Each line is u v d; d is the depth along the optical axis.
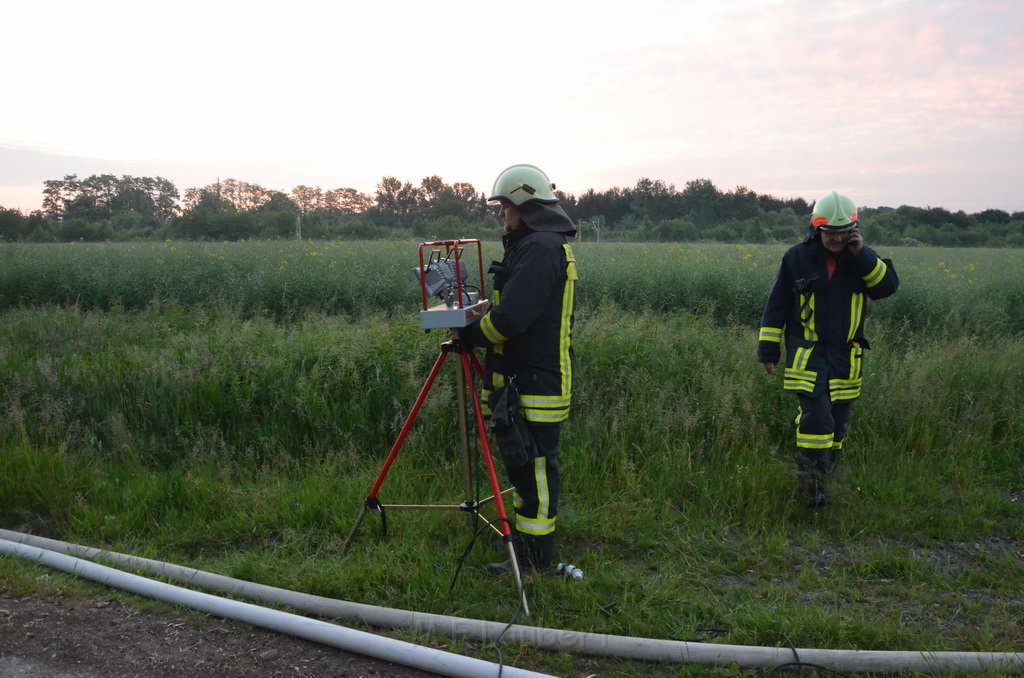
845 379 4.29
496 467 4.76
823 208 4.14
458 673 2.80
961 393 5.62
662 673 2.89
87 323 8.23
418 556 3.71
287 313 10.01
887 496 4.51
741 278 10.14
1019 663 2.84
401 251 15.55
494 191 3.47
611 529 4.14
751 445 5.04
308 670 2.86
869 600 3.45
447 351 3.65
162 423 5.38
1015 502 4.52
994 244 44.19
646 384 5.54
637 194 64.94
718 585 3.60
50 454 4.92
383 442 5.19
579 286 10.13
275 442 5.16
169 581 3.54
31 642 3.01
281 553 3.91
